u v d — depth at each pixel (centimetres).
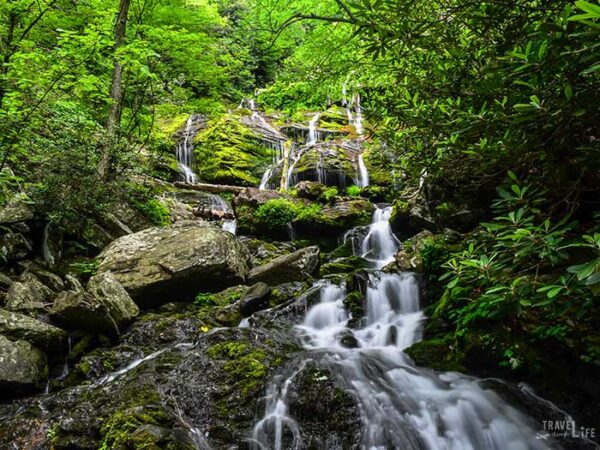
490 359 452
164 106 1098
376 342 584
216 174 1552
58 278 652
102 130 873
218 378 449
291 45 743
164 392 432
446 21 304
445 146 341
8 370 449
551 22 237
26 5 751
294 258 775
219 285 733
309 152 1567
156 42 953
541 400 405
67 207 723
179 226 783
